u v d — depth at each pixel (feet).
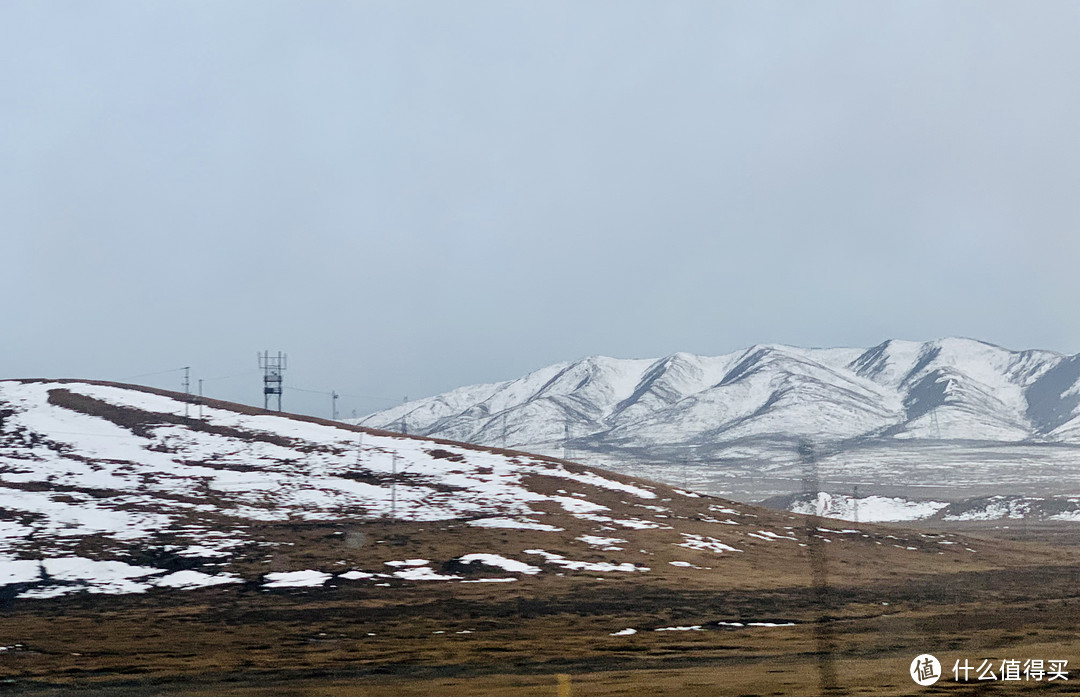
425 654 151.84
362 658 149.59
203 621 196.75
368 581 241.96
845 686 112.57
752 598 216.54
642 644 157.48
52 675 139.23
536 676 127.34
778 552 282.15
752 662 133.90
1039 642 142.00
